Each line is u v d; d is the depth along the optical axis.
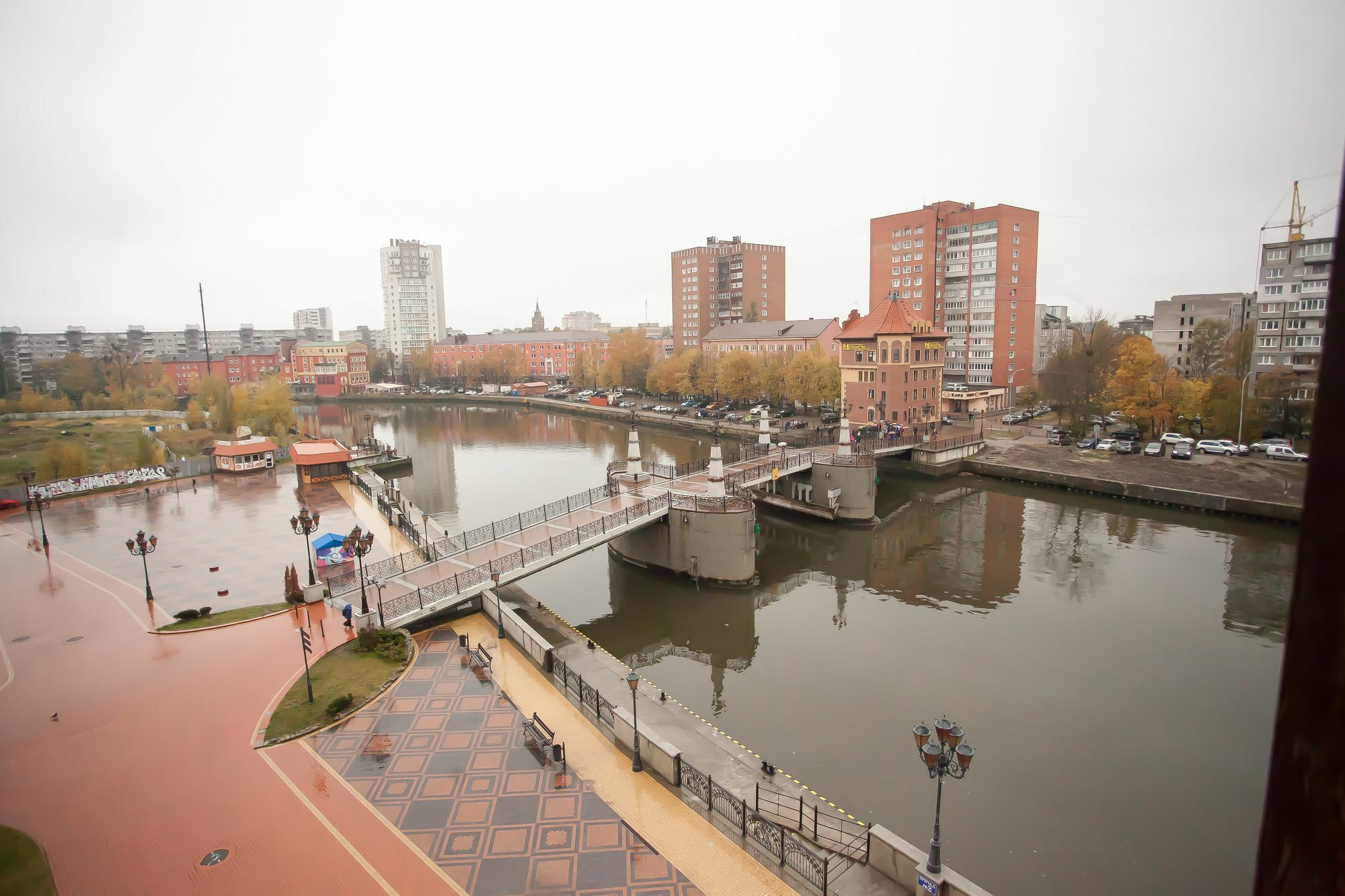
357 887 19.20
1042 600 45.22
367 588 38.22
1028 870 23.64
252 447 79.69
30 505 61.00
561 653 33.84
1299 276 88.50
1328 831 2.42
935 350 88.56
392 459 87.50
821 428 86.69
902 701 33.81
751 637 41.31
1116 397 85.12
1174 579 47.56
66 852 20.42
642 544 50.56
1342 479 2.30
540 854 20.33
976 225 109.81
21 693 29.12
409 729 26.33
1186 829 25.52
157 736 25.92
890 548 55.97
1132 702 33.41
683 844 20.77
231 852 20.41
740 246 169.38
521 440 111.56
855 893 19.20
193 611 36.38
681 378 132.62
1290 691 2.61
